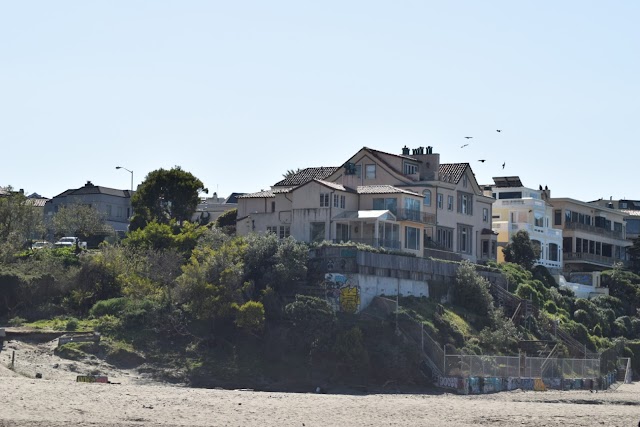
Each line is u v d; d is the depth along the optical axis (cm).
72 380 9200
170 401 7719
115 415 6969
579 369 12206
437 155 14862
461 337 11812
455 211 14962
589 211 19712
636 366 14500
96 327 10712
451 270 13225
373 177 14625
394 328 11281
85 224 16350
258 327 10812
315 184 13288
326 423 7225
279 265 11475
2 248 12469
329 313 10925
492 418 7900
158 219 15350
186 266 11312
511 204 17550
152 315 10900
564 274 17450
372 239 12962
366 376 10650
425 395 10156
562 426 7656
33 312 11312
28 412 6825
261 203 14200
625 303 16862
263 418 7269
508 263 15525
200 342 10675
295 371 10562
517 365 11419
